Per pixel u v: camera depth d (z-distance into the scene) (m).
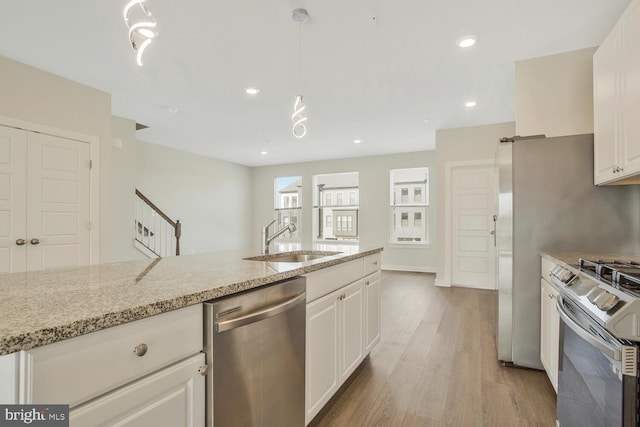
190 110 4.35
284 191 8.69
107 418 0.78
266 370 1.29
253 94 3.80
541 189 2.29
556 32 2.55
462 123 4.95
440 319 3.62
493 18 2.37
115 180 4.57
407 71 3.22
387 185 7.29
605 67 1.92
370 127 5.15
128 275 1.33
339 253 2.28
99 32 2.56
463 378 2.28
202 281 1.19
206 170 7.52
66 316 0.76
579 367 1.33
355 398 2.03
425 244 6.91
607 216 2.15
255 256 2.14
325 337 1.79
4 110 2.97
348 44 2.73
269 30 2.53
